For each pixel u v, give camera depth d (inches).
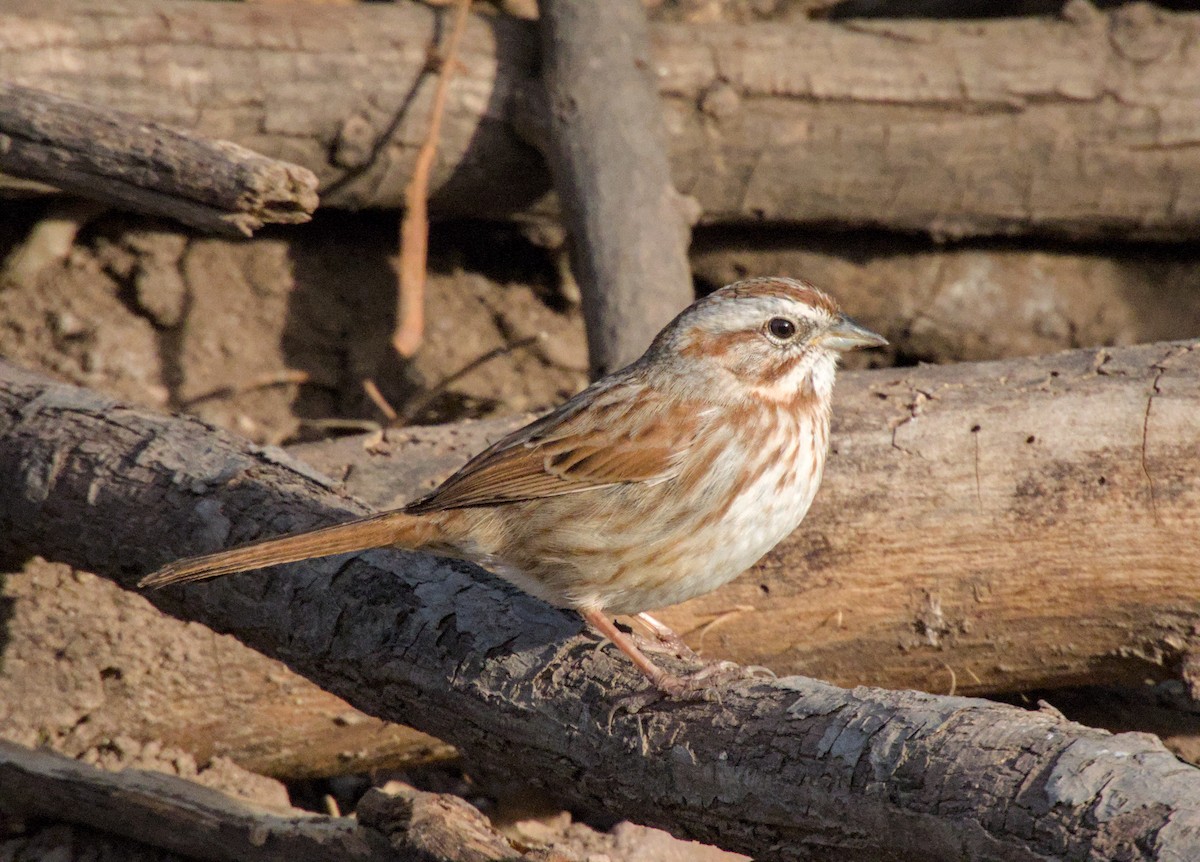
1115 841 207.8
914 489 353.4
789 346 309.9
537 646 288.7
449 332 513.3
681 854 364.5
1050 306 513.3
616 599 306.3
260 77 452.8
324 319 506.6
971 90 478.6
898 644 363.3
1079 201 491.2
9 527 348.8
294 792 399.5
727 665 274.8
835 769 241.0
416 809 299.1
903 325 514.3
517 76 474.3
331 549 292.8
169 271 490.0
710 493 299.3
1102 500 349.4
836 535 353.4
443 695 291.0
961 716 237.8
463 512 300.8
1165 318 515.8
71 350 481.7
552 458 298.4
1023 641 362.6
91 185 342.6
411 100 466.0
